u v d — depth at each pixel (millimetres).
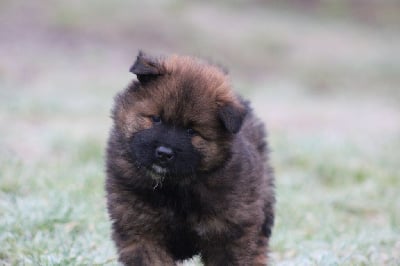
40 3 32250
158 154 7465
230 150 7809
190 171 7605
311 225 12328
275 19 40438
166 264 7906
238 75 32062
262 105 25969
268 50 35375
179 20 35594
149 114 7695
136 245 7875
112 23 32812
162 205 7762
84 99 22047
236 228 7898
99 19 32688
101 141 16281
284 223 12250
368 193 14625
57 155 15297
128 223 7824
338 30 40812
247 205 7945
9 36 28594
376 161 17344
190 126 7652
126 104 7883
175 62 8047
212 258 8070
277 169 16344
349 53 36938
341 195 14289
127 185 7777
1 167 12953
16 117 18797
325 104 27969
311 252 10547
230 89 7898
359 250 10625
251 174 8109
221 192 7781
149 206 7750
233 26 37344
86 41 30203
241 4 41562
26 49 27750
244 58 33938
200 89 7695
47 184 12547
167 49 32438
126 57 29859
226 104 7684
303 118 24281
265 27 38344
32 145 15773
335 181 15867
